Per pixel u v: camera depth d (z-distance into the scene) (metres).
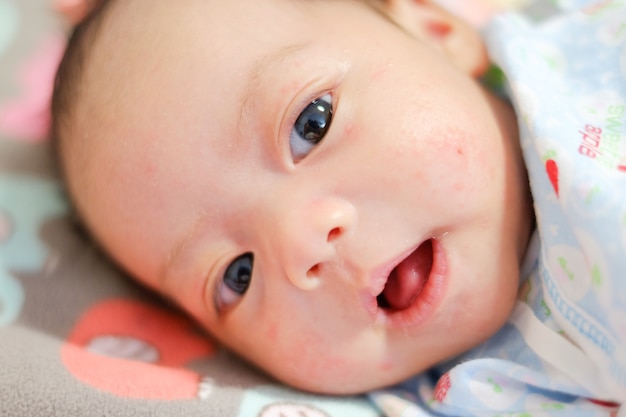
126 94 0.29
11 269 0.33
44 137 0.35
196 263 0.30
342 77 0.29
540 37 0.32
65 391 0.27
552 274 0.28
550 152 0.28
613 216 0.26
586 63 0.31
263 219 0.28
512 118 0.30
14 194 0.34
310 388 0.30
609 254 0.26
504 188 0.29
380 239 0.27
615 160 0.28
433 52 0.31
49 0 0.37
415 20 0.34
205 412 0.28
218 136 0.28
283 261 0.27
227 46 0.29
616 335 0.26
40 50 0.37
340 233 0.27
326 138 0.28
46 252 0.33
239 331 0.30
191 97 0.29
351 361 0.29
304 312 0.28
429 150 0.28
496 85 0.32
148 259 0.30
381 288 0.28
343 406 0.29
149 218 0.30
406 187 0.28
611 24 0.31
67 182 0.32
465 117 0.29
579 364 0.27
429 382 0.31
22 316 0.31
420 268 0.29
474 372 0.28
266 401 0.29
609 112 0.29
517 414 0.28
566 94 0.30
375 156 0.28
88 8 0.33
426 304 0.28
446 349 0.29
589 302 0.27
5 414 0.27
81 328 0.31
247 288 0.30
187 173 0.29
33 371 0.28
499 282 0.28
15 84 0.36
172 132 0.29
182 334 0.32
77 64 0.30
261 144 0.28
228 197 0.29
